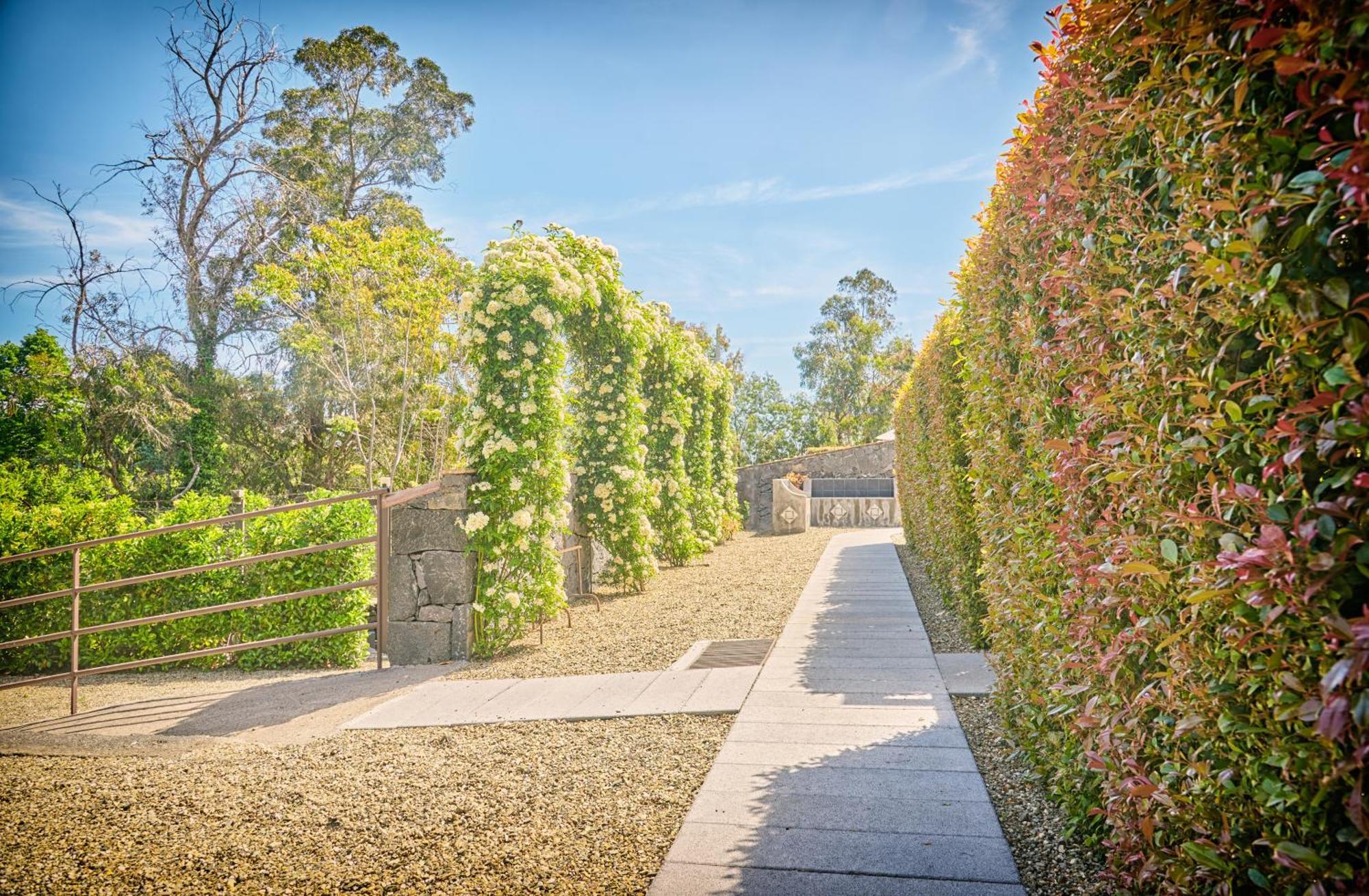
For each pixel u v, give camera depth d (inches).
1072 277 89.5
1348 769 47.8
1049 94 103.7
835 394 1914.4
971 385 156.1
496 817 130.5
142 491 673.0
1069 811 113.3
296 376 748.6
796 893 100.8
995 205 138.9
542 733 176.1
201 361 726.5
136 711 218.1
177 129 733.3
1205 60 60.0
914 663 220.2
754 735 164.1
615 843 118.6
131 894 109.5
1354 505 48.1
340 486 788.6
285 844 124.0
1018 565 129.6
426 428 769.6
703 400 592.4
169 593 282.7
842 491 964.6
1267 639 55.9
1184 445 62.9
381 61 980.6
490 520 266.2
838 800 129.3
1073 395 93.8
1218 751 64.1
